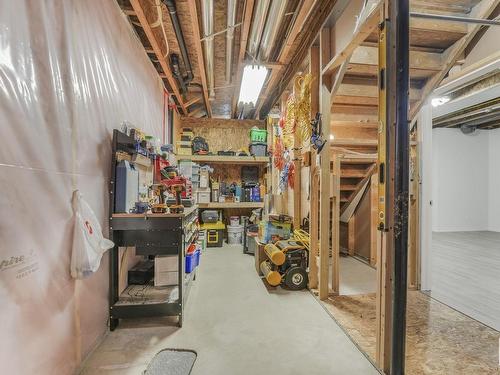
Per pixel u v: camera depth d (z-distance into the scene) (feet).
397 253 5.06
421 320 7.66
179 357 5.91
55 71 4.82
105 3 6.89
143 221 6.99
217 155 17.97
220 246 17.31
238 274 11.73
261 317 7.80
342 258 14.61
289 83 13.41
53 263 4.72
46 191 4.55
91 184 6.07
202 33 9.96
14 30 3.93
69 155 5.20
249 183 19.27
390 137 5.16
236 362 5.77
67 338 5.14
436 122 20.72
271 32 9.08
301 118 11.13
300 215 12.30
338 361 5.83
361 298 9.20
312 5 7.87
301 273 9.93
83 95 5.75
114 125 7.35
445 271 12.26
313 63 9.70
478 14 7.04
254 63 11.04
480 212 24.00
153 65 11.68
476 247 17.29
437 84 8.92
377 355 5.66
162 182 8.88
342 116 11.32
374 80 9.63
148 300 7.31
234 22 8.90
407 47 4.90
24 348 4.06
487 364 5.74
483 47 7.80
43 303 4.46
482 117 19.71
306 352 6.15
